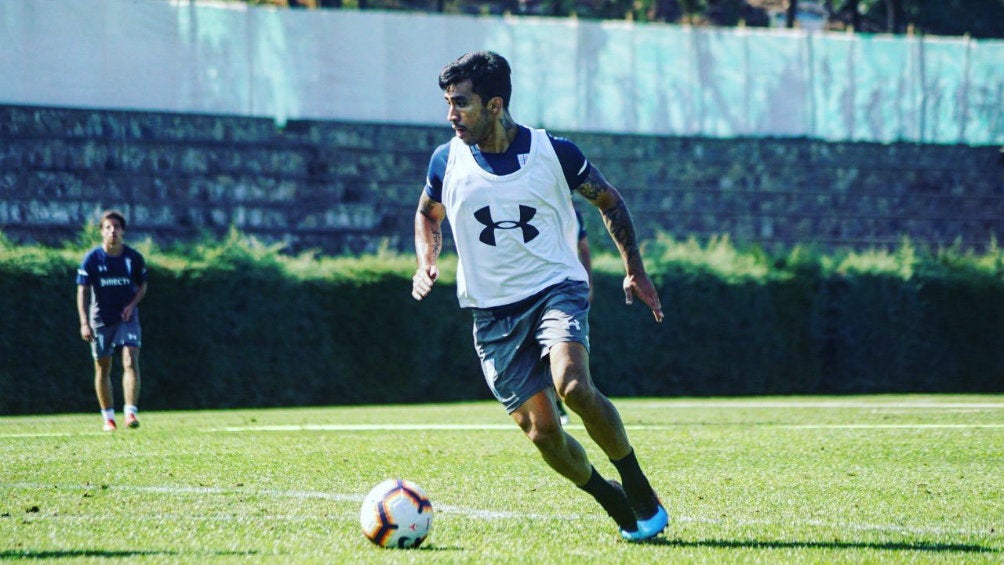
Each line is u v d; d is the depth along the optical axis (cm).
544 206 1588
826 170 8169
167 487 2077
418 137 7500
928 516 1795
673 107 7912
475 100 1557
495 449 2791
